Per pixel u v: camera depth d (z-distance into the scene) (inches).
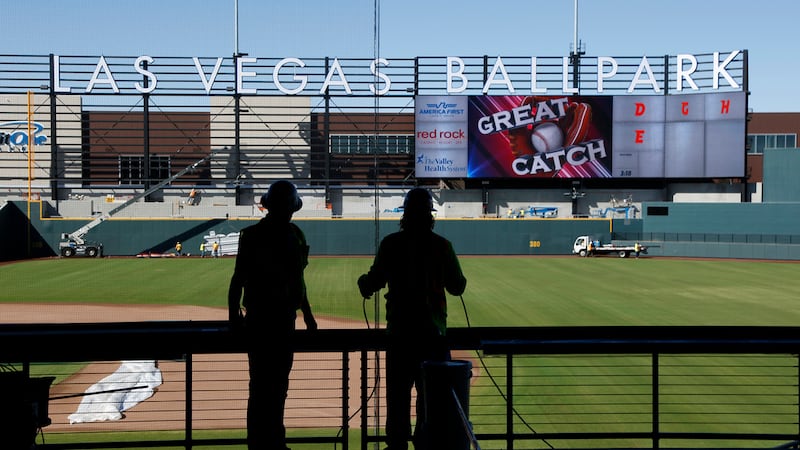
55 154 2829.7
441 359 197.3
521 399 677.9
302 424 593.6
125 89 2839.6
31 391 192.7
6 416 186.1
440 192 2945.4
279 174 2950.3
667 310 1326.3
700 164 2775.6
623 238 2802.7
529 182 2952.8
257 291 187.2
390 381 199.8
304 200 2906.0
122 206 2795.3
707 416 627.2
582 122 2800.2
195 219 2797.7
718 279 1882.4
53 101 2810.0
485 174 2810.0
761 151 3245.6
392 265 199.0
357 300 1475.1
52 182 2834.6
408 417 198.5
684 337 205.8
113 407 618.8
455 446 153.3
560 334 207.0
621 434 220.1
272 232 189.0
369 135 2928.2
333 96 2874.0
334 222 2807.6
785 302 1443.2
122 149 2952.8
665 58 2854.3
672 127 2790.4
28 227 2723.9
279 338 187.5
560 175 2807.6
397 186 2913.4
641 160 2802.7
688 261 2500.0
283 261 187.6
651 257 2704.2
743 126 2743.6
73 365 771.4
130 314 1327.5
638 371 788.6
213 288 1702.8
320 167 2960.1
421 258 197.5
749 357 844.6
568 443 545.0
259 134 2935.5
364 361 202.5
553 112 2802.7
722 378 755.4
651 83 2859.3
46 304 1462.8
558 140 2807.6
